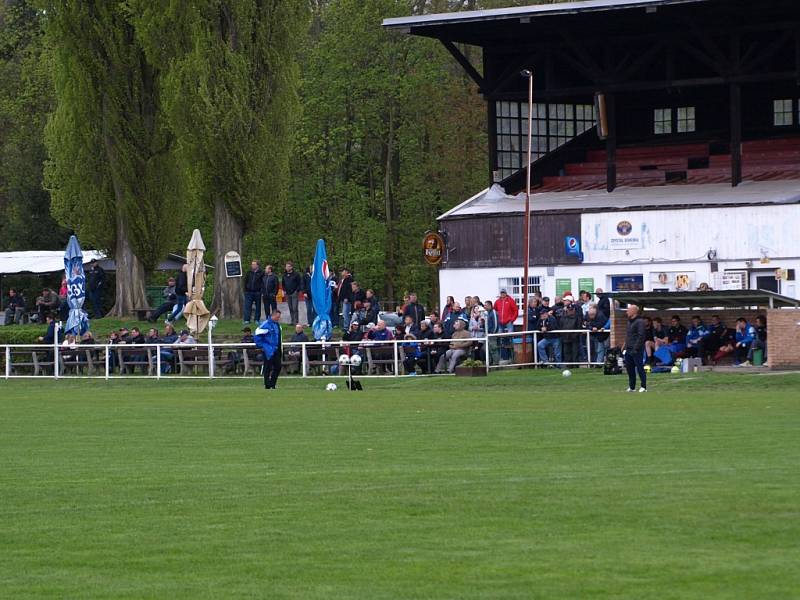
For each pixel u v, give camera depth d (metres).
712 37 87.56
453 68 132.38
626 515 22.02
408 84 118.62
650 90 93.19
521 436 34.66
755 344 59.69
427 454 31.00
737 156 81.81
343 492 25.22
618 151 93.06
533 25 85.00
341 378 62.44
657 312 64.75
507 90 92.88
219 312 90.00
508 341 64.00
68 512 23.83
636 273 77.38
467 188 124.00
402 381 60.44
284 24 89.31
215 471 28.81
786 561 18.53
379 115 121.75
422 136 123.88
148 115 94.44
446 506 23.36
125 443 35.41
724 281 74.94
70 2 93.06
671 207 76.25
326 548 20.22
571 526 21.27
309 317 79.56
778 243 73.69
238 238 90.25
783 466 27.28
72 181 95.25
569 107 95.44
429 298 126.31
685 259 76.00
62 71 94.62
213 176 89.06
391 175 126.69
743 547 19.45
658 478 25.84
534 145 93.62
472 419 40.31
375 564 19.05
